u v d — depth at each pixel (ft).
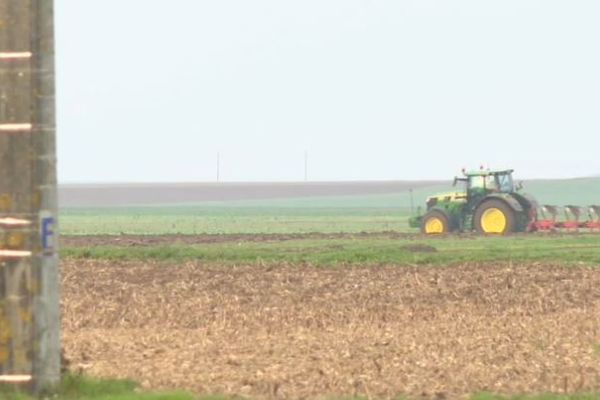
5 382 172.24
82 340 251.19
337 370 205.26
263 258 476.95
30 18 168.66
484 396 179.11
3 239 170.91
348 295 354.13
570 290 369.50
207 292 363.56
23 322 171.73
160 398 171.42
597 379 197.36
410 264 456.86
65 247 540.93
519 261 467.11
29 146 169.89
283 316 302.86
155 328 280.10
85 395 174.91
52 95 171.12
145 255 494.18
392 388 188.14
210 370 205.26
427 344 242.17
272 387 187.83
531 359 219.82
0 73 169.37
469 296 353.31
